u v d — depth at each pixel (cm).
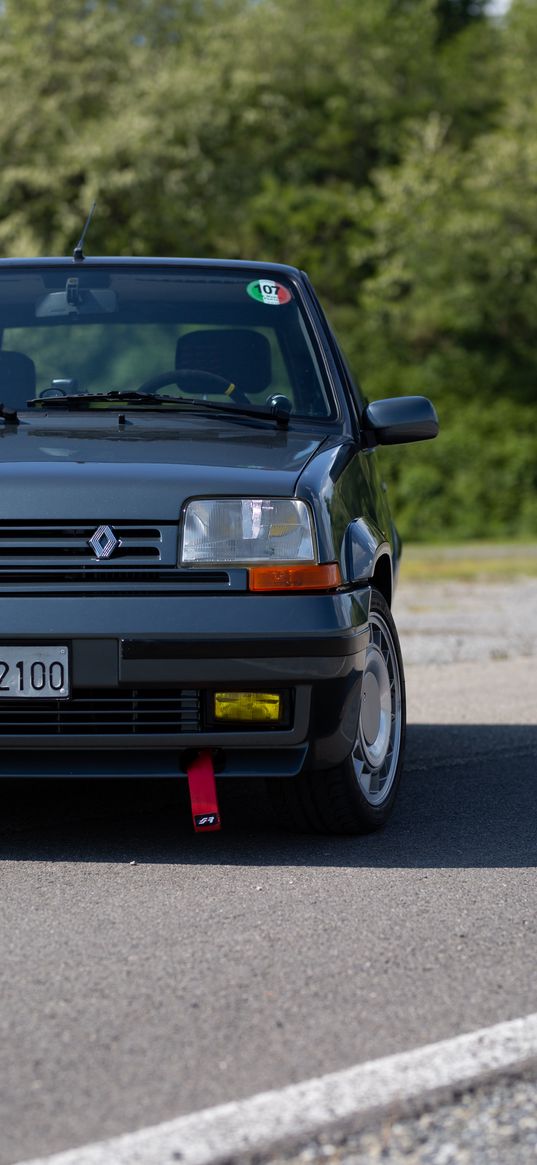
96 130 10350
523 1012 868
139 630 1165
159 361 1526
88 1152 670
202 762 1218
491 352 11806
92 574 1184
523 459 10838
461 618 3781
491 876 1208
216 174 11306
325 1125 701
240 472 1231
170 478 1208
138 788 1588
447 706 2234
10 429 1347
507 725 2050
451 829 1391
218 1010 868
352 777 1288
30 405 1437
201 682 1173
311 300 1638
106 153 10181
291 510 1210
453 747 1866
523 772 1700
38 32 10681
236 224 11888
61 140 10512
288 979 929
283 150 13175
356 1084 750
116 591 1179
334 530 1245
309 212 12250
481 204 11594
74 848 1295
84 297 1586
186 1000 887
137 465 1230
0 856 1262
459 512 10625
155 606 1173
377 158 13300
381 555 1421
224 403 1477
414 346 11844
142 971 943
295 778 1282
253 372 1525
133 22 11481
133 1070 770
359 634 1234
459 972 948
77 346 1534
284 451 1314
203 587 1186
